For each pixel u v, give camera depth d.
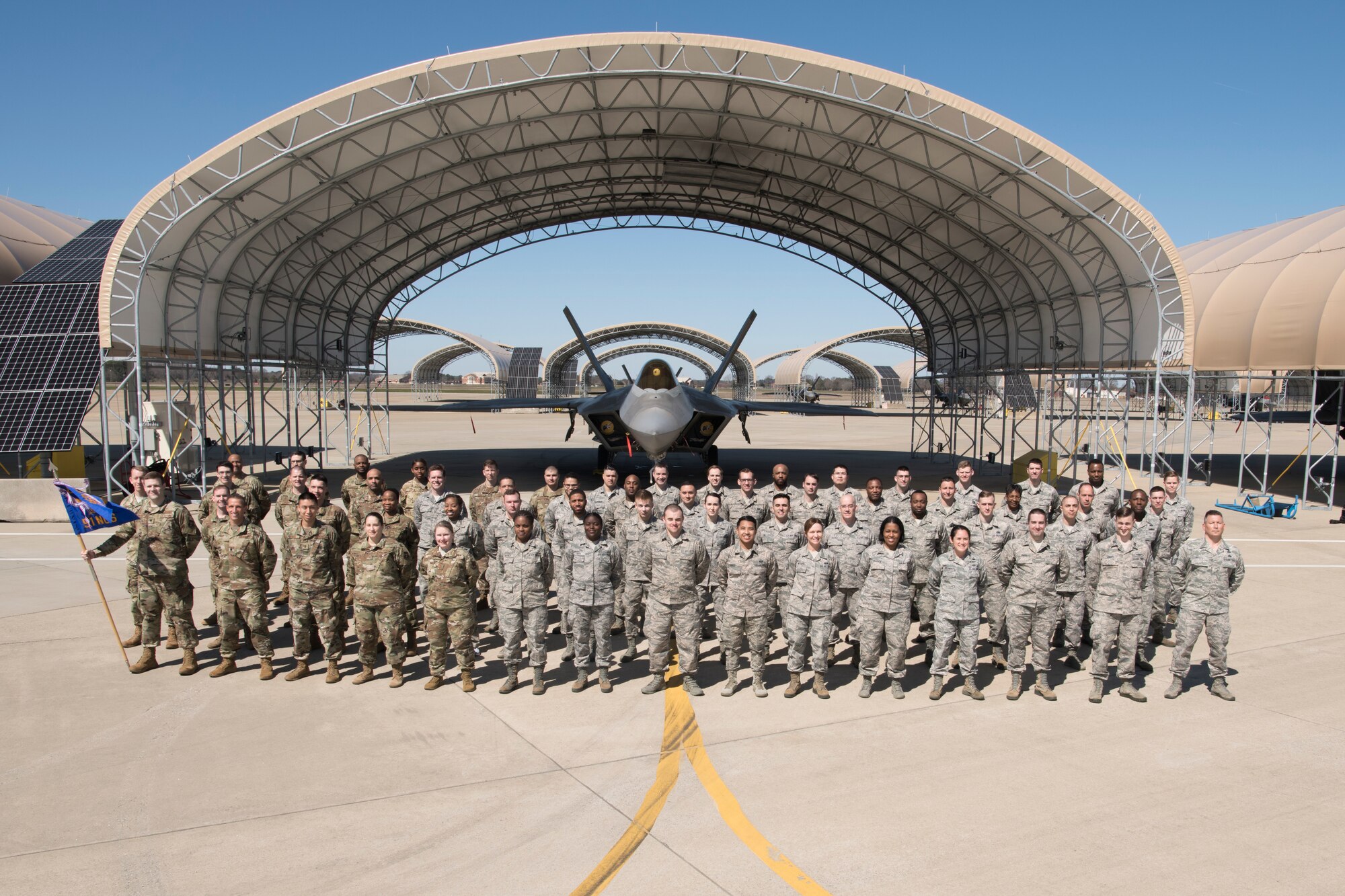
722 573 7.42
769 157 22.39
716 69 15.92
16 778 5.80
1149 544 8.90
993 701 7.45
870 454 35.56
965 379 31.06
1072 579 7.87
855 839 5.03
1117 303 20.91
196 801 5.49
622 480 24.84
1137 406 67.25
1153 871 4.68
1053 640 9.21
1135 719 6.99
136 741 6.45
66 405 17.45
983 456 29.61
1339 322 19.39
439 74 15.55
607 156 22.59
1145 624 7.30
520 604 7.44
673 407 17.08
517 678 7.71
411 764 6.08
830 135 18.75
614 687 7.83
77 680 7.82
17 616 9.93
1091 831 5.12
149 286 17.72
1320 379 20.09
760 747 6.39
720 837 5.06
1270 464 30.05
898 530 7.26
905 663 8.23
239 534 7.72
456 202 24.23
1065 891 4.49
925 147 18.44
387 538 8.42
